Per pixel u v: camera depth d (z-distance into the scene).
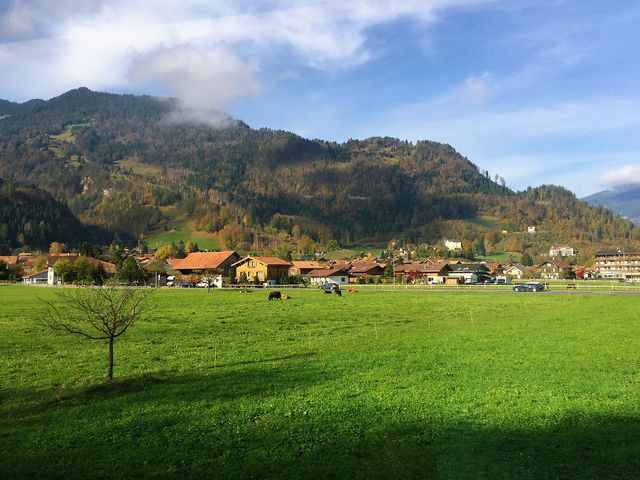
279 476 9.26
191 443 10.95
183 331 29.25
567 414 12.35
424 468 9.35
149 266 126.69
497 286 93.69
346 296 65.06
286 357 20.62
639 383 15.29
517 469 9.27
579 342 22.75
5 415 13.12
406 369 17.62
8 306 50.16
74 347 23.84
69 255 157.50
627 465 9.41
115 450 10.62
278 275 120.94
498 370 17.23
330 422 12.11
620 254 170.25
